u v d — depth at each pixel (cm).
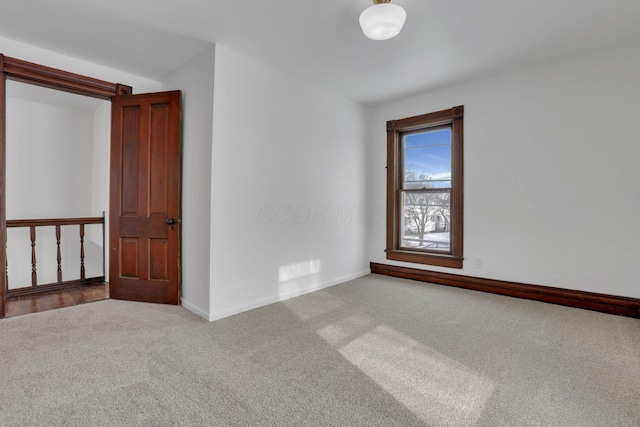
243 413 142
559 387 163
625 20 230
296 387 163
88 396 154
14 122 430
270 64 304
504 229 333
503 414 142
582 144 288
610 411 144
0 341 216
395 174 420
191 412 143
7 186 428
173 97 298
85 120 487
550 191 305
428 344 214
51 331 234
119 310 283
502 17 227
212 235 263
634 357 195
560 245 301
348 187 407
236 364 186
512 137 326
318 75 331
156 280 304
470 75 333
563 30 245
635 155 266
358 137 421
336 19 230
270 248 310
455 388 163
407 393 158
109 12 221
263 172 303
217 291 266
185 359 192
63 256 473
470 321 258
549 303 304
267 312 281
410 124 401
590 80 284
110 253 317
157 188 304
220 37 255
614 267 275
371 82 352
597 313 276
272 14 224
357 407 147
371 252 444
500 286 334
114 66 308
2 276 260
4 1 208
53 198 461
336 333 233
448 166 383
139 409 145
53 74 278
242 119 284
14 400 150
